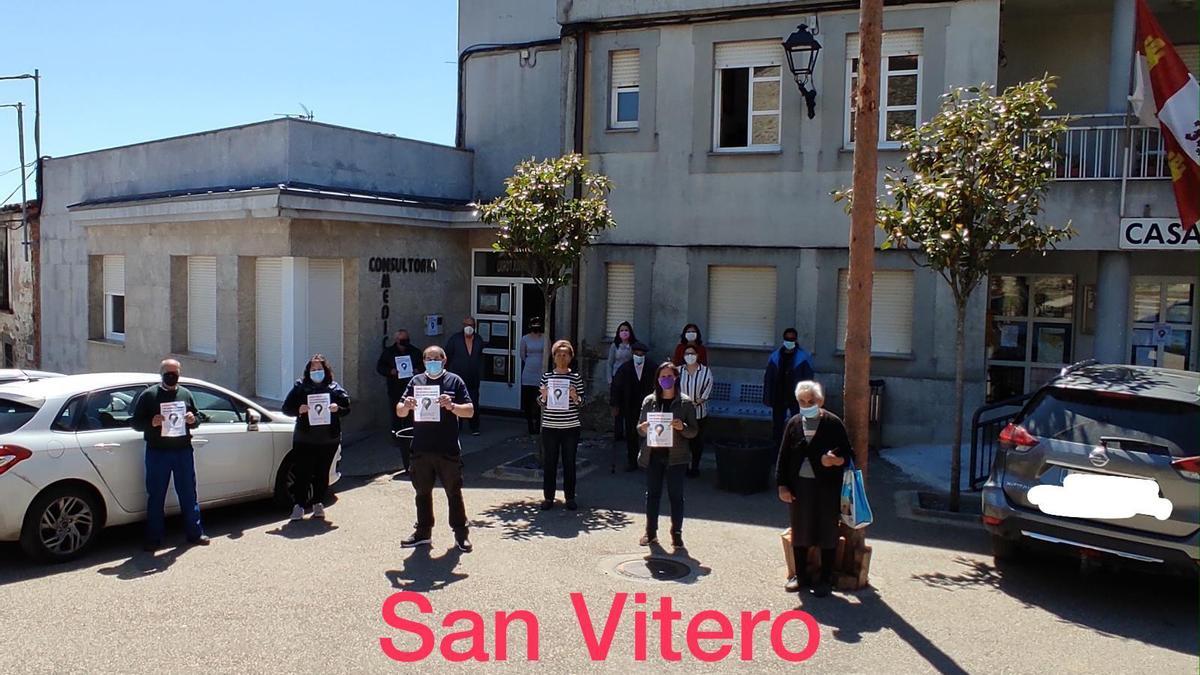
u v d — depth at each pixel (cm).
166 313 1572
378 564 780
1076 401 727
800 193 1340
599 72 1445
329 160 1427
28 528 764
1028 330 1427
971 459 1043
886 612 670
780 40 1350
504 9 1742
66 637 609
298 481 935
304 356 1350
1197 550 641
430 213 1488
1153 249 1161
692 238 1397
